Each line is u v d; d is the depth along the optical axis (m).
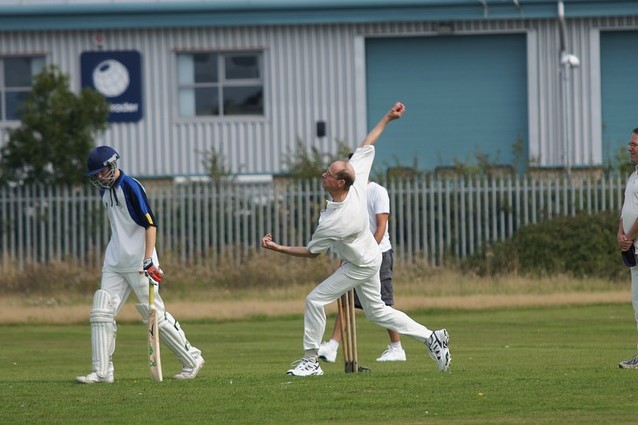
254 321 74.19
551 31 111.06
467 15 109.62
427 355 50.94
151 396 34.56
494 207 95.75
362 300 39.22
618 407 31.00
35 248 94.88
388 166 112.62
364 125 111.81
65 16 111.31
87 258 94.19
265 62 112.38
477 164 106.50
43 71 98.00
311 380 37.59
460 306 77.88
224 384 37.00
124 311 77.88
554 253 92.25
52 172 96.69
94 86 112.44
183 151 112.69
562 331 62.94
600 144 110.50
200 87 113.06
